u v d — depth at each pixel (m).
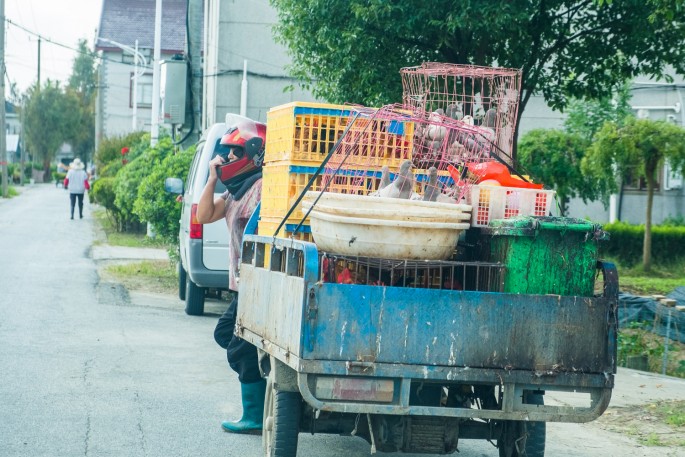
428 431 5.76
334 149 5.86
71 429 7.36
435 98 11.63
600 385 5.40
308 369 5.13
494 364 5.30
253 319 6.48
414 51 14.44
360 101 14.49
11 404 8.05
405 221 5.39
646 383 10.58
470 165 6.40
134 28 71.06
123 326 12.48
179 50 69.62
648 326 12.95
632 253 23.66
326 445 7.53
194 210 12.62
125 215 27.47
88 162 111.75
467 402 6.15
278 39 16.11
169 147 25.77
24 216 35.81
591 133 23.66
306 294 5.14
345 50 13.67
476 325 5.29
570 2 14.09
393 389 5.25
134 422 7.69
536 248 5.41
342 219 5.38
